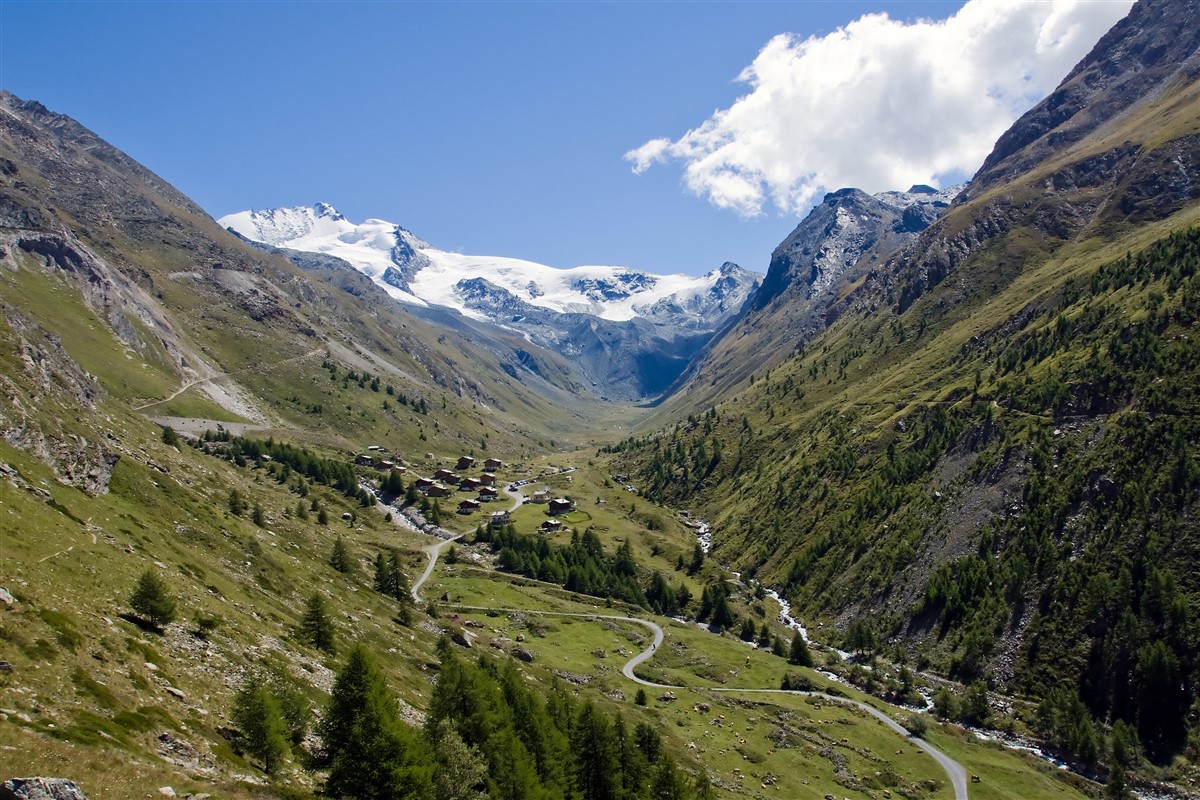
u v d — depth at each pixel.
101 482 94.69
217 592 83.81
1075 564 171.38
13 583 53.22
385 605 129.25
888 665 178.50
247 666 65.88
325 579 122.25
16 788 28.67
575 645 161.12
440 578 194.00
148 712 46.50
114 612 60.06
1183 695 137.88
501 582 197.88
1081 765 132.00
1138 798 122.62
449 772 55.78
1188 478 168.50
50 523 70.00
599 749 75.38
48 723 38.31
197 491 126.94
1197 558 155.62
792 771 113.44
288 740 53.75
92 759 36.12
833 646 194.25
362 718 51.25
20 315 160.75
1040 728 141.50
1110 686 146.50
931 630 184.00
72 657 47.78
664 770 73.75
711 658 166.50
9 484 72.81
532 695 80.88
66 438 95.50
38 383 105.75
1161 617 149.25
